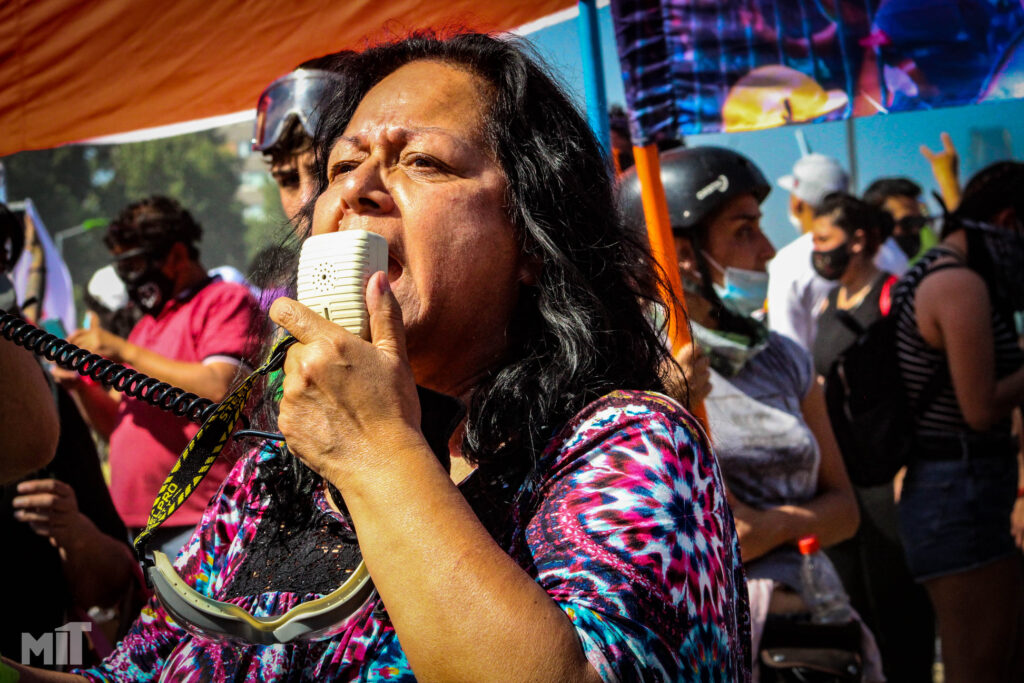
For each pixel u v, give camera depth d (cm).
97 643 234
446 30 144
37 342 129
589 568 90
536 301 119
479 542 87
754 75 228
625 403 105
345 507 112
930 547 344
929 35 221
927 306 355
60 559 227
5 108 270
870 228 406
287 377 94
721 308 283
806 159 497
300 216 151
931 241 556
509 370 113
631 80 231
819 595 258
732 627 98
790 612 257
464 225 113
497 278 116
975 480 341
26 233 508
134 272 350
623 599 88
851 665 247
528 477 105
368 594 99
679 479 97
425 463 91
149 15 260
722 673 93
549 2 258
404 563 86
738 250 284
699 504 98
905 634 370
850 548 374
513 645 82
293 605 109
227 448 136
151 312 353
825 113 225
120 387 127
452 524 88
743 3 228
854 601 374
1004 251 362
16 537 218
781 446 275
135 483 315
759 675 254
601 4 276
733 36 228
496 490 108
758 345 283
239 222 2222
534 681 82
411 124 116
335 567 111
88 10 260
